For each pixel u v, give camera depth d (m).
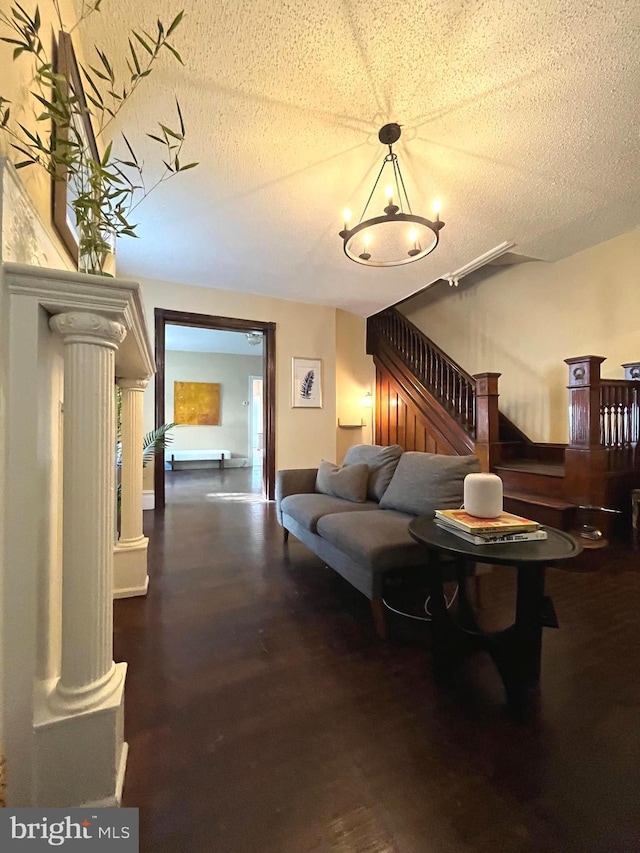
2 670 0.82
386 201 2.79
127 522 2.17
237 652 1.61
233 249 3.59
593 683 1.41
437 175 2.51
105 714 0.92
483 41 1.63
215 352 8.62
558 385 4.27
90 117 1.69
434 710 1.28
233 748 1.12
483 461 4.13
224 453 8.38
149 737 1.15
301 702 1.31
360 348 6.14
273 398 5.04
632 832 0.88
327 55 1.68
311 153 2.29
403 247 2.71
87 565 0.92
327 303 5.28
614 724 1.22
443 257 3.78
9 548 0.83
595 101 1.94
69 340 0.90
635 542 3.00
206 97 1.89
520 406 4.69
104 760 0.92
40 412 0.88
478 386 4.23
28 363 0.84
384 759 1.08
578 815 0.92
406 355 5.65
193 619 1.89
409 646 1.66
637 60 1.72
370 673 1.48
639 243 3.51
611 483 3.15
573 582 2.31
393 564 1.75
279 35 1.59
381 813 0.93
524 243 3.60
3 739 0.82
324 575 2.46
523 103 1.95
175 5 1.47
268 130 2.11
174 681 1.42
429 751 1.11
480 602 2.09
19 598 0.84
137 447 2.20
